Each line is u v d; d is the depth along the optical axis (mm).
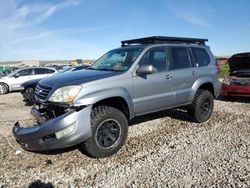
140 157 4605
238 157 4531
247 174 3920
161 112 7770
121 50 5879
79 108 4223
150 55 5488
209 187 3578
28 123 4883
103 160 4520
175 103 5977
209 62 6895
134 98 5098
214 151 4816
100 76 4703
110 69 5320
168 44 5988
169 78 5754
